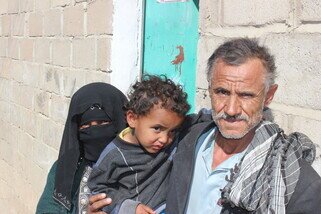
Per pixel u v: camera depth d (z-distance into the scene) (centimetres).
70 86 460
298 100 238
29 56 563
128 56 395
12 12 616
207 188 205
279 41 248
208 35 295
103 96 264
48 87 511
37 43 537
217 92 196
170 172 229
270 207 180
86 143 266
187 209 210
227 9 279
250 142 197
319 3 226
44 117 524
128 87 395
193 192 210
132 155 228
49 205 277
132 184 229
